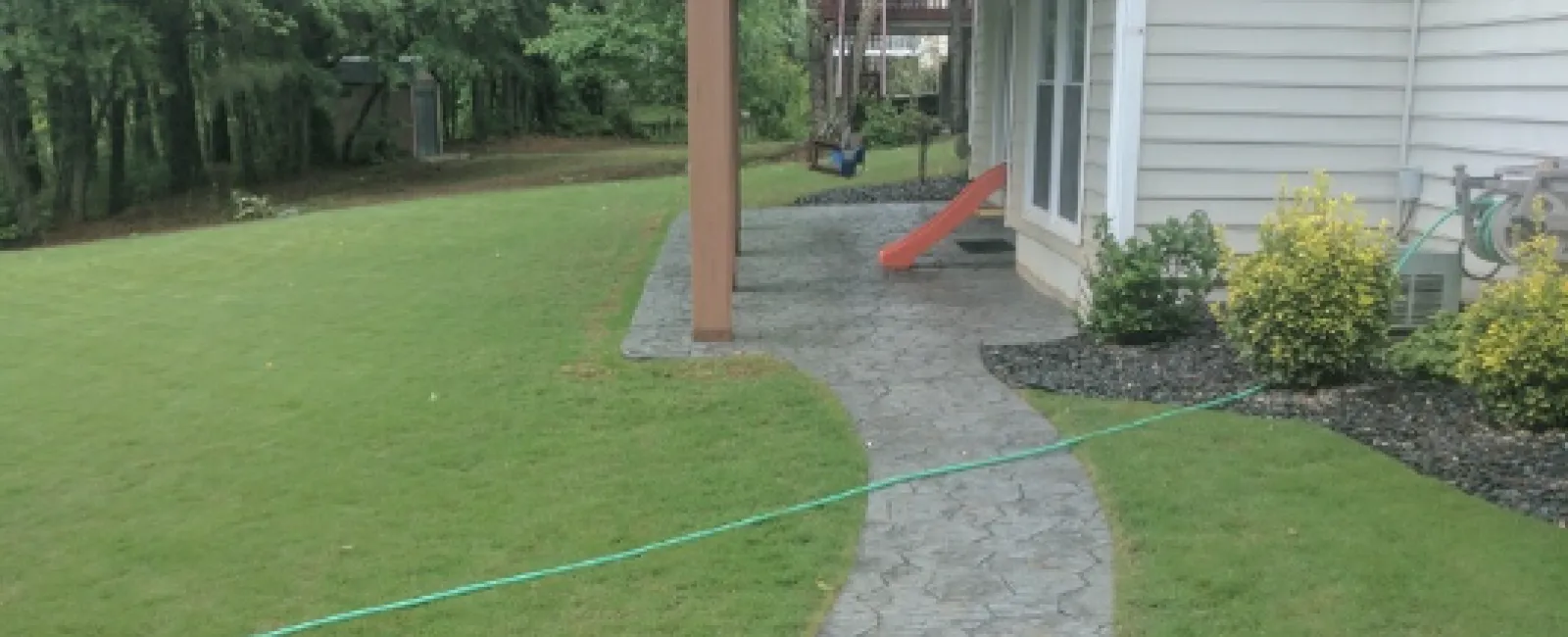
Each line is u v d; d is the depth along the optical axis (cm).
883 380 638
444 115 3397
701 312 738
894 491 477
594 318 847
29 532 494
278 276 1131
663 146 3306
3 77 2045
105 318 963
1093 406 573
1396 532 402
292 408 659
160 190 2377
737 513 463
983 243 1123
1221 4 702
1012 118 996
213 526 485
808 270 1002
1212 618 356
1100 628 356
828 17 2506
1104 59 748
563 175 2291
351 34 2286
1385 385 565
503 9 2445
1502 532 395
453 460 546
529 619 381
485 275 1073
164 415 664
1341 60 713
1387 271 567
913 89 3362
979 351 698
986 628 359
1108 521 437
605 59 2438
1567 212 559
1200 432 518
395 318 894
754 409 596
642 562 422
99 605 418
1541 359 473
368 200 2100
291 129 2597
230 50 2128
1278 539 405
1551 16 605
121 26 1872
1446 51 688
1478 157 665
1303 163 725
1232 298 591
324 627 385
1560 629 335
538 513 475
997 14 1244
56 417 669
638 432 571
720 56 710
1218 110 715
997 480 484
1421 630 341
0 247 2002
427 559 437
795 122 2986
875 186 1653
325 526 476
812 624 368
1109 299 683
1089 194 782
